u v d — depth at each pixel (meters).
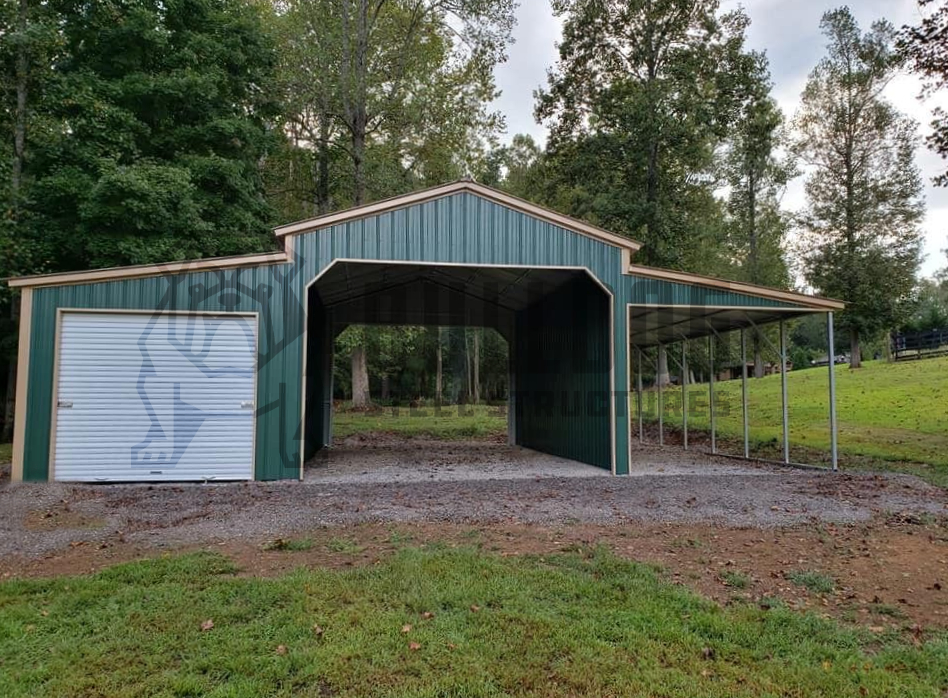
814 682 2.84
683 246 20.23
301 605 3.59
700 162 20.27
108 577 4.08
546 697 2.67
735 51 19.00
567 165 21.12
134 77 13.94
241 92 16.50
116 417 7.92
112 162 12.39
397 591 3.82
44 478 7.70
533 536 5.28
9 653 3.01
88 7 13.79
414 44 19.83
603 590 3.94
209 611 3.50
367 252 8.59
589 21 20.02
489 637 3.23
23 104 12.33
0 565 4.46
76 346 7.87
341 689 2.71
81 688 2.69
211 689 2.69
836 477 8.68
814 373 26.03
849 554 4.88
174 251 13.25
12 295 12.16
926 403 15.63
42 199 12.72
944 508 6.57
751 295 9.56
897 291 23.77
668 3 18.91
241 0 17.39
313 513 6.09
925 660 3.07
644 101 18.50
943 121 10.89
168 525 5.63
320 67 18.27
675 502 6.73
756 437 14.05
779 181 27.06
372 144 21.48
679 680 2.83
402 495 7.13
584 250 9.25
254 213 16.88
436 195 8.79
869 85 23.92
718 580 4.23
